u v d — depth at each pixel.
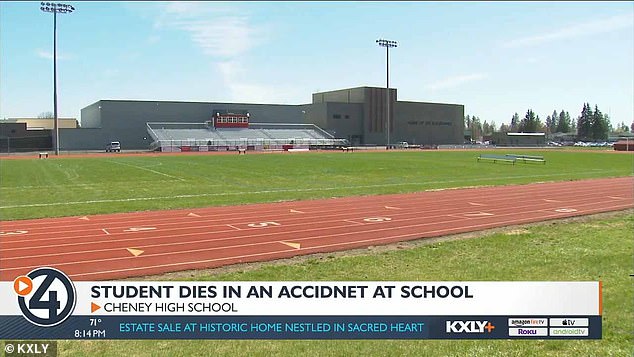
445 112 124.81
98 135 90.50
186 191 26.42
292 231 15.48
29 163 50.38
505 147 112.31
